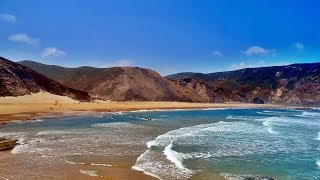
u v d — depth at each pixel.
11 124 41.31
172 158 22.16
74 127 40.03
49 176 17.05
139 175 17.72
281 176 18.89
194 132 37.03
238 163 21.72
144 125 44.44
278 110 105.19
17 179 16.41
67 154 23.03
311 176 18.95
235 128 42.47
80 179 16.58
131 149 25.31
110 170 18.64
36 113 55.72
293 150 27.00
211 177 17.94
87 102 91.06
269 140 32.19
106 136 32.44
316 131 41.22
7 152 23.42
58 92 93.25
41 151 23.97
